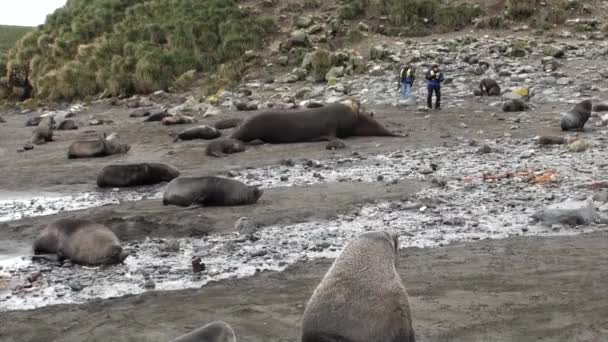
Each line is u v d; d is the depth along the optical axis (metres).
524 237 9.55
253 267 9.00
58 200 14.10
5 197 14.68
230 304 7.51
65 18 44.94
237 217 11.53
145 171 15.14
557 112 21.67
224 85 32.06
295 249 9.73
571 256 8.48
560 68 27.09
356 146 18.36
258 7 38.53
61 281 8.88
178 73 34.91
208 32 36.91
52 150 21.14
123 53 37.81
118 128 25.08
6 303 8.10
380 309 4.87
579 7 34.72
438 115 22.55
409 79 25.52
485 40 31.95
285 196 12.91
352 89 27.81
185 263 9.37
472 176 13.73
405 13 35.47
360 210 11.64
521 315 6.67
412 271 8.26
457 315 6.76
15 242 11.02
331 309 4.94
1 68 44.53
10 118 32.66
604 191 11.48
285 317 7.02
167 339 6.67
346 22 35.56
